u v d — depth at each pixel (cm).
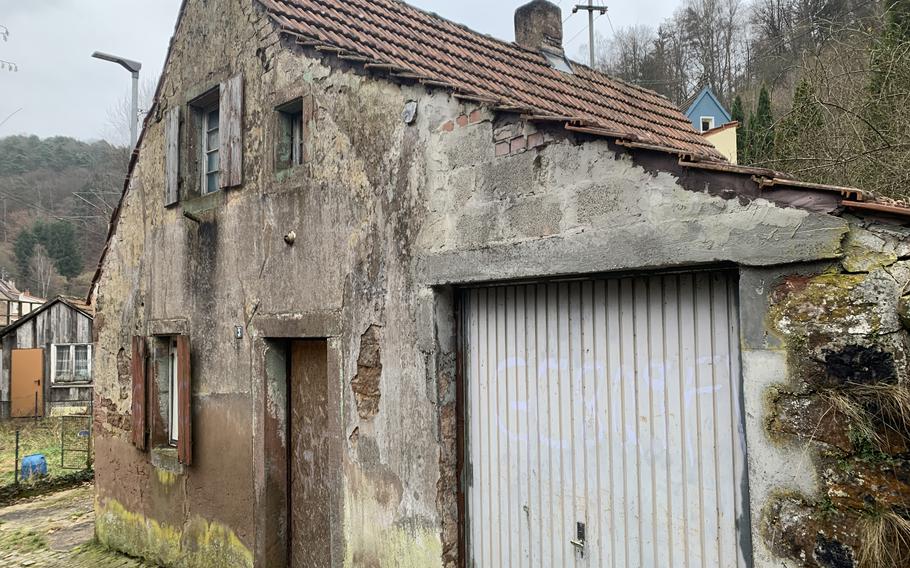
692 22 2980
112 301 756
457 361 396
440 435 384
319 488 513
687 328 287
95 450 770
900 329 203
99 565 679
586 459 327
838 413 215
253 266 546
